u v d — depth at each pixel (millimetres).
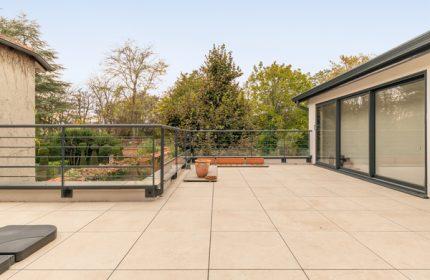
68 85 25938
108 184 5199
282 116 25359
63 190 5105
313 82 28938
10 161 7121
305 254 2885
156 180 5691
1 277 2436
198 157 11422
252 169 9859
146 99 24516
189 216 4188
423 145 5750
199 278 2422
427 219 4051
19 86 7527
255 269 2578
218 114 15516
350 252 2932
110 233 3486
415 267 2613
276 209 4574
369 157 7480
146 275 2475
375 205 4848
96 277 2441
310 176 8203
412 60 5914
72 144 11062
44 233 3215
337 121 9406
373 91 7461
